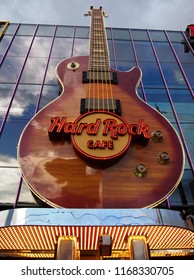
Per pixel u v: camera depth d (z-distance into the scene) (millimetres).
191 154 11391
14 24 20812
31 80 15031
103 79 10312
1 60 16312
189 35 20578
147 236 6152
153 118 8789
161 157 7410
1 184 9703
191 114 13531
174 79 16047
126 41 19938
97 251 6535
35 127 8133
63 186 6742
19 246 6570
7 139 11523
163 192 6785
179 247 6816
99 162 7164
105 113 8312
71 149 7617
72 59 11750
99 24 16625
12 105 13266
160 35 21078
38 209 5578
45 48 18312
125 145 7473
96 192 6668
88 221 5449
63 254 5535
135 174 7133
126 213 5617
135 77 10773
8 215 5473
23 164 7164
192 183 10172
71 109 8805
